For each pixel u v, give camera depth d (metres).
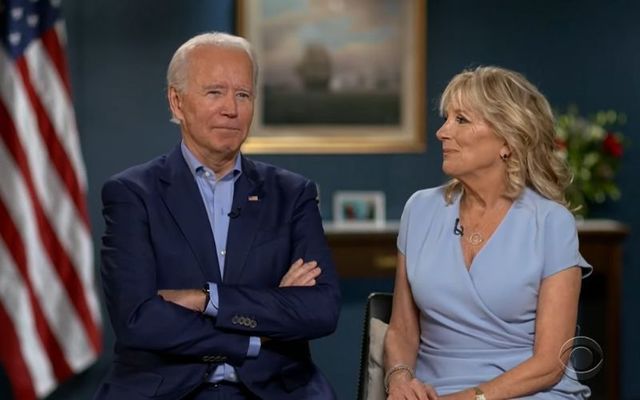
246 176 5.21
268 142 10.38
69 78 10.01
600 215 10.70
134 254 4.89
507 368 4.88
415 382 4.83
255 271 5.05
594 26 10.58
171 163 5.14
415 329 5.18
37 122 8.91
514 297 4.89
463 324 4.96
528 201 5.02
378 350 5.18
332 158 10.44
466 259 5.02
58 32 9.02
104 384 4.98
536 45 10.55
